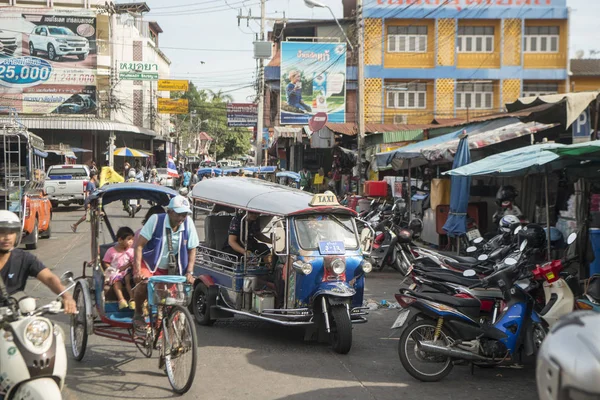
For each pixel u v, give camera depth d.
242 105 45.16
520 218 13.43
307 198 8.37
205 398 5.78
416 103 37.41
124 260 7.25
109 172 23.28
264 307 8.08
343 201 20.27
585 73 37.31
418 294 6.50
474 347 6.30
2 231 4.46
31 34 41.50
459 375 6.67
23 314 4.21
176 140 68.25
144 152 49.06
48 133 42.41
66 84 41.94
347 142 27.72
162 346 6.14
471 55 37.12
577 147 7.44
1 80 41.47
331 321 7.56
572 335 2.38
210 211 9.77
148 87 53.91
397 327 6.39
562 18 36.59
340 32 40.91
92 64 42.06
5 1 42.91
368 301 10.48
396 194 21.16
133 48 52.50
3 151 17.27
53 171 28.48
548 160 8.68
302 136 29.62
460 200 13.91
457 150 14.09
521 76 37.00
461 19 36.88
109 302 7.14
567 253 8.27
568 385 2.27
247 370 6.69
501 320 6.36
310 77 33.97
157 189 8.13
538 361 2.46
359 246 8.18
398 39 37.25
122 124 43.00
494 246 10.15
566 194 13.96
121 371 6.62
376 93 37.12
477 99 37.28
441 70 37.09
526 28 37.06
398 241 11.52
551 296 6.28
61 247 16.95
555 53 37.03
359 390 6.07
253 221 8.87
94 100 42.19
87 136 42.94
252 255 8.65
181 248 6.80
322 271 7.75
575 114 9.84
